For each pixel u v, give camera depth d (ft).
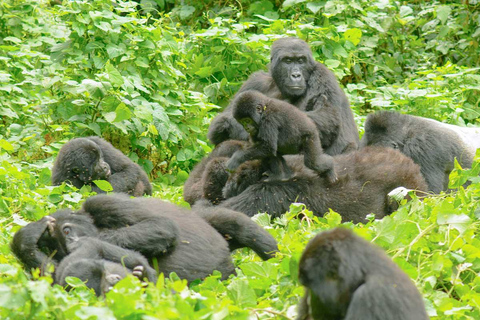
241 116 40.42
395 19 73.61
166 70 54.95
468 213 34.37
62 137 52.90
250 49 60.44
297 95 48.91
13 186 40.98
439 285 29.30
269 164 41.37
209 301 22.97
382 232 30.27
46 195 40.81
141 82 52.80
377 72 73.10
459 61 74.54
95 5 55.47
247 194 40.45
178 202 45.62
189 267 29.73
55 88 54.65
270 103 40.37
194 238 30.45
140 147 52.65
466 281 29.71
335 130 47.16
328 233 20.29
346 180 40.04
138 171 47.50
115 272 25.75
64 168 44.57
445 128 49.80
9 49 58.65
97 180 42.75
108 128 52.70
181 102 55.01
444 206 31.83
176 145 53.67
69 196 40.11
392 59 73.36
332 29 64.03
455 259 29.40
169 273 29.27
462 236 30.14
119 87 50.75
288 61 48.98
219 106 57.52
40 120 53.88
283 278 27.68
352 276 19.30
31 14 63.36
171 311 20.34
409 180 40.45
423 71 68.33
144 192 47.37
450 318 25.30
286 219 36.60
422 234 30.12
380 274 19.10
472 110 62.80
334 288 19.52
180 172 52.11
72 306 21.53
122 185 45.62
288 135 39.73
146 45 53.72
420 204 36.52
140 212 30.04
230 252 33.22
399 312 18.43
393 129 48.85
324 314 20.08
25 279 21.81
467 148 49.49
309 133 39.86
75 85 50.75
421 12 74.79
